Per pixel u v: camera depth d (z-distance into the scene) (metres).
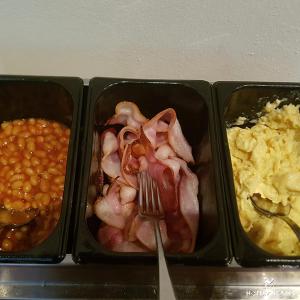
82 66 0.46
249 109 0.43
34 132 0.44
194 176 0.40
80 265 0.31
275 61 0.45
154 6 0.39
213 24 0.41
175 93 0.41
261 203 0.39
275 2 0.39
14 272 0.32
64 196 0.33
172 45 0.43
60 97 0.41
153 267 0.31
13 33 0.42
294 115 0.42
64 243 0.31
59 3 0.39
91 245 0.31
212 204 0.36
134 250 0.35
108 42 0.43
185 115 0.43
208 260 0.31
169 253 0.31
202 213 0.38
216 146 0.37
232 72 0.47
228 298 0.35
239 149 0.41
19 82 0.40
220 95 0.40
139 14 0.40
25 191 0.40
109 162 0.41
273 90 0.41
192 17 0.41
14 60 0.45
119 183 0.39
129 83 0.41
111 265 0.31
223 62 0.45
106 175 0.40
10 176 0.41
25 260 0.31
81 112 0.39
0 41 0.43
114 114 0.43
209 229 0.36
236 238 0.32
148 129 0.41
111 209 0.38
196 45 0.43
